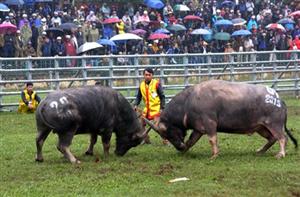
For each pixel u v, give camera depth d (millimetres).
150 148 19703
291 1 57312
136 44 40781
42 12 42812
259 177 15438
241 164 17000
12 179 15391
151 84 20422
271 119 17953
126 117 18281
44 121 16891
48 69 28797
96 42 38625
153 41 41938
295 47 44688
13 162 17391
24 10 42875
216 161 17344
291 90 34938
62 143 17094
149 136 21656
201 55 32469
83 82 29688
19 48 36500
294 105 31188
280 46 45312
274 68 34938
